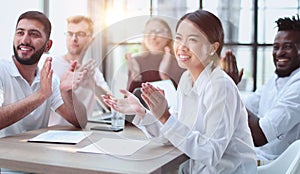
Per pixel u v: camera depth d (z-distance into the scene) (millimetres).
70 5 3734
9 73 2102
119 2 3816
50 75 1994
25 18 2062
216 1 3562
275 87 2543
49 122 2326
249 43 3525
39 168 1415
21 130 2119
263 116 2531
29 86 2152
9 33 3232
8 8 3238
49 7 3611
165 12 3662
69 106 2152
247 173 1666
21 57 2070
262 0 3488
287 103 2281
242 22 3529
